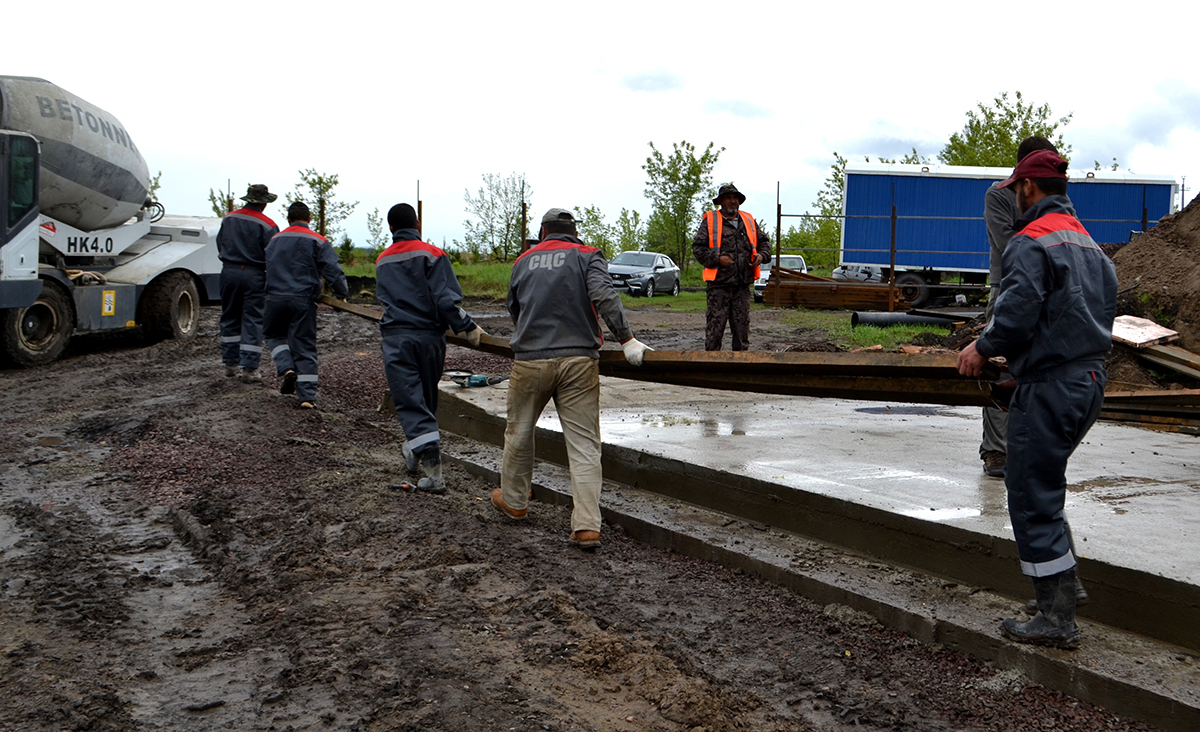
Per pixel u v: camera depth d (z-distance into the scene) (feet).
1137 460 17.44
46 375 35.24
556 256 16.08
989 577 12.64
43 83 38.17
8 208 34.86
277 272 26.30
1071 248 10.26
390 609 12.28
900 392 12.56
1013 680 10.73
